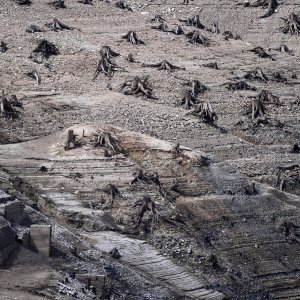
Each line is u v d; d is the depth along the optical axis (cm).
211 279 16962
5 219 14875
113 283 15312
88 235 17312
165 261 17050
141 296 15362
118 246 17088
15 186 18488
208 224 18562
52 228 16150
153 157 19962
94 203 18350
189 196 19150
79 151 19738
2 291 13312
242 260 17812
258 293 17025
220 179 19825
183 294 16050
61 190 18575
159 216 18325
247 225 18788
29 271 14075
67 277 14150
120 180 19062
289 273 17750
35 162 19400
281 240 18588
